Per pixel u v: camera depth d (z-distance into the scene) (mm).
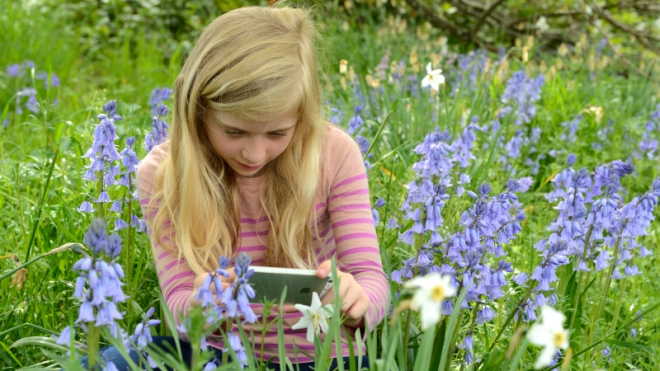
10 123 5395
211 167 2352
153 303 2814
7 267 2887
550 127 5281
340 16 8602
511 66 6727
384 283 2309
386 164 4129
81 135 3641
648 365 2646
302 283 1969
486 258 3107
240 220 2410
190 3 8891
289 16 2275
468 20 8961
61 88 6199
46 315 2725
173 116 2299
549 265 2199
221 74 2084
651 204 2600
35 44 6891
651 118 5316
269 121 2078
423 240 2555
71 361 1528
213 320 1724
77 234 3020
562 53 6109
